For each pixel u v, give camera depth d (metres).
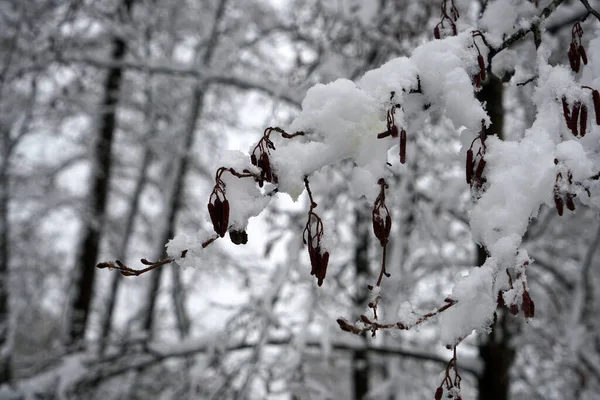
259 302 4.27
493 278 1.35
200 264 1.34
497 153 1.46
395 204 4.95
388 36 4.59
